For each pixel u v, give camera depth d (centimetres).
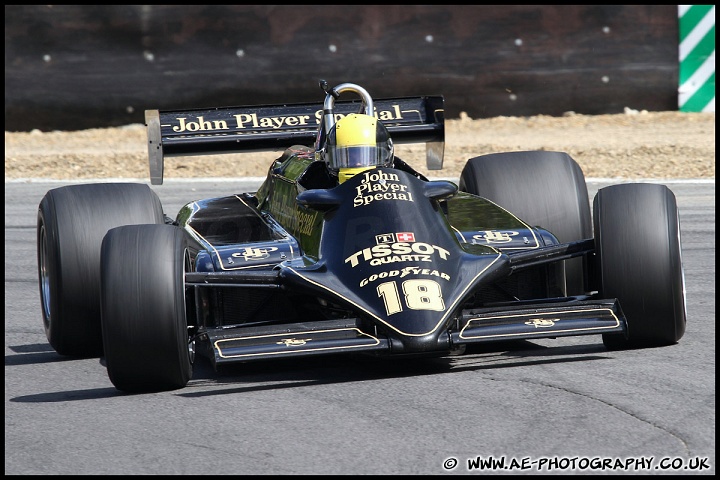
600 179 4809
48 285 2408
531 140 5966
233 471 1548
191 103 6731
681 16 6688
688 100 6769
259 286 2039
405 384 1948
